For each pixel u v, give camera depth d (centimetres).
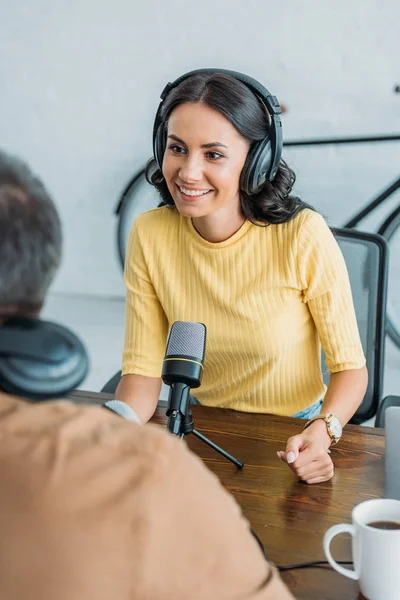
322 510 118
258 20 346
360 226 349
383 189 351
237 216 158
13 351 64
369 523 100
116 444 62
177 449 63
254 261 158
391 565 94
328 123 349
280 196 156
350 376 155
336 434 139
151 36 361
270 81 351
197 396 172
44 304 69
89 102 375
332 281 157
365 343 181
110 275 392
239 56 352
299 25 343
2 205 63
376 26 336
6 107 383
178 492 61
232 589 63
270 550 108
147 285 167
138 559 58
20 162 67
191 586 61
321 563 104
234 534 63
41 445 61
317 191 357
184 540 60
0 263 63
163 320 170
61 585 58
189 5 353
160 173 164
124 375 163
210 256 160
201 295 162
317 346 166
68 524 58
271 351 160
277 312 159
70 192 387
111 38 365
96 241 390
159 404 162
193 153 144
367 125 347
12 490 59
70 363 65
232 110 141
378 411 165
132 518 59
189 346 123
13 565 58
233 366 165
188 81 145
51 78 376
